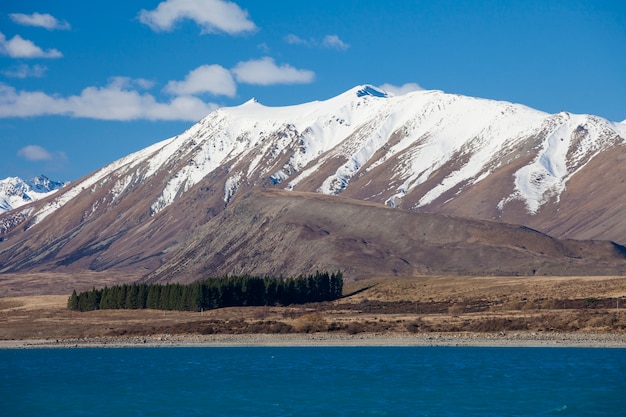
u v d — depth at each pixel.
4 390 163.25
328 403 144.25
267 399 149.50
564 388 156.50
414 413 133.62
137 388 164.38
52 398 153.38
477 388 158.00
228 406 142.88
